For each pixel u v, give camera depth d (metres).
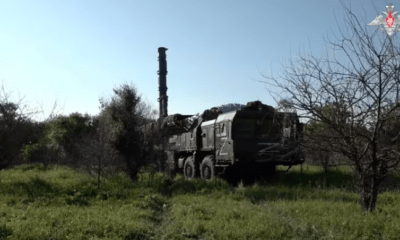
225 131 14.51
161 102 28.73
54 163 23.20
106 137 14.79
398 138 7.50
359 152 7.75
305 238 6.41
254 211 8.60
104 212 8.97
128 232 7.03
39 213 8.58
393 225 6.67
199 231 7.06
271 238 6.46
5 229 6.99
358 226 6.77
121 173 15.41
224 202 10.35
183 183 13.90
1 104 15.38
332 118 7.54
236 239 6.47
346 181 13.74
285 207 8.91
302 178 15.12
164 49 32.56
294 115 8.04
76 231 7.03
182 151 18.25
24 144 16.41
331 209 8.59
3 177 16.08
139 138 15.09
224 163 14.57
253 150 13.88
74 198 10.90
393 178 12.29
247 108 14.55
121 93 15.33
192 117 17.70
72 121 24.02
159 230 7.31
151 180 14.76
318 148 8.00
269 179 14.79
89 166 14.72
